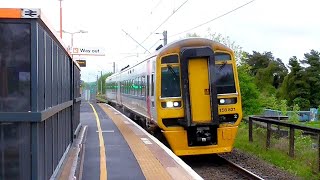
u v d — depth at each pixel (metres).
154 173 9.11
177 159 10.83
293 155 13.84
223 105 13.11
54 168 7.45
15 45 5.48
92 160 10.73
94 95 69.12
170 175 8.88
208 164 13.58
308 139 16.11
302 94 57.97
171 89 13.16
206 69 13.02
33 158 5.52
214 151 13.15
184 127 12.97
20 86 5.50
